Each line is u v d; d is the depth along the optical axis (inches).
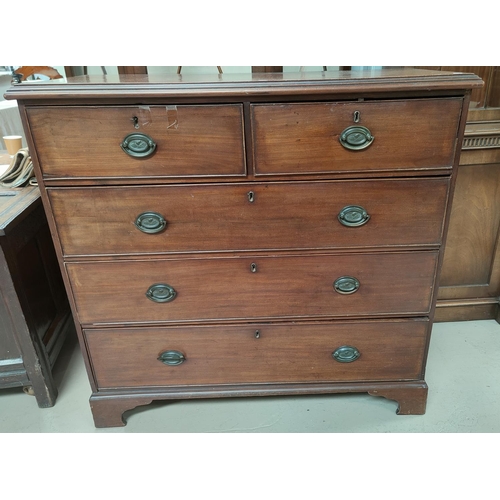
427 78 38.9
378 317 49.6
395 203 43.5
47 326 61.1
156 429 54.1
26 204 53.3
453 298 71.7
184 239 44.4
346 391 53.4
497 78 58.7
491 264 69.6
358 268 46.6
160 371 51.8
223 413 56.4
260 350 51.0
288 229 44.3
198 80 41.8
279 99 38.9
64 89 37.8
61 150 40.2
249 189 42.4
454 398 56.9
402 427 53.1
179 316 48.6
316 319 49.5
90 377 52.0
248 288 47.3
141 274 46.2
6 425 55.1
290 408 56.9
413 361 51.9
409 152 41.3
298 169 41.6
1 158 68.0
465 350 66.1
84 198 42.2
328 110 39.4
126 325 49.0
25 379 55.9
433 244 45.4
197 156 40.8
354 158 41.3
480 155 61.9
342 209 43.4
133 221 43.4
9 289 50.3
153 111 38.9
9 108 71.8
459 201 65.1
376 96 39.1
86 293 47.0
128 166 40.9
